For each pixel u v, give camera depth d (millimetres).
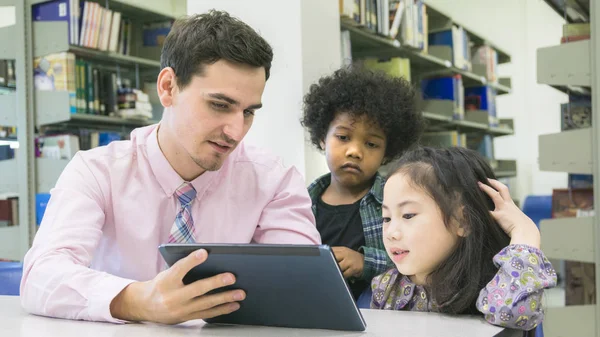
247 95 1086
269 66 1133
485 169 1081
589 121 2945
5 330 853
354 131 1595
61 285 962
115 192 1244
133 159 1271
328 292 785
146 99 3760
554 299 3832
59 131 3586
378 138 1610
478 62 4824
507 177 5883
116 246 1275
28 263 1059
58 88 3395
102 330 851
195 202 1282
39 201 3445
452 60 4168
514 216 1019
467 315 956
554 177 5863
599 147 2592
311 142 1922
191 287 838
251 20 2283
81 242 1095
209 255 819
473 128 4898
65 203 1150
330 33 2373
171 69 1132
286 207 1346
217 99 1071
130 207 1250
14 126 3570
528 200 4316
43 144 3498
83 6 3414
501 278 924
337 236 1582
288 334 818
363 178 1593
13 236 3500
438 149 1079
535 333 1024
